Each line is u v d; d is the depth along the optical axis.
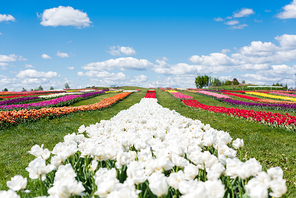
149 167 2.18
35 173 2.19
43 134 8.17
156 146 2.98
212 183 1.63
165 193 1.68
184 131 4.68
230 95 35.31
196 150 2.59
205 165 2.25
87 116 12.75
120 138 3.57
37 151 2.70
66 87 68.69
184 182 1.66
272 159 5.41
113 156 2.54
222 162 2.36
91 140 3.58
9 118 9.47
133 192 1.56
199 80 79.06
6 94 35.25
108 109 16.53
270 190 2.09
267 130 8.94
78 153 3.45
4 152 6.04
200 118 12.01
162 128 4.87
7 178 4.21
